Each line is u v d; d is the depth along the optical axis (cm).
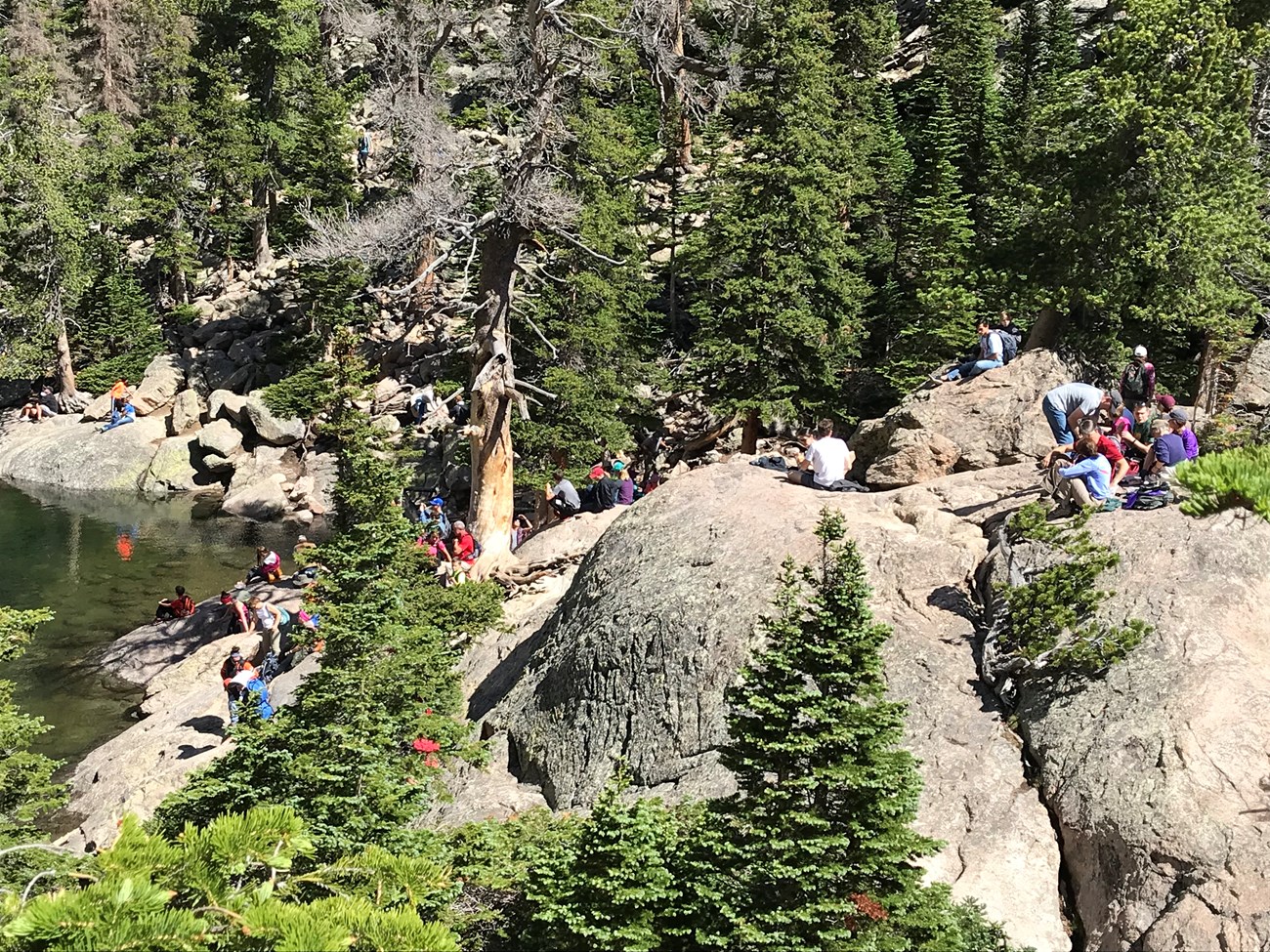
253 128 5762
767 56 3344
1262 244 2402
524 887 938
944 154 3634
